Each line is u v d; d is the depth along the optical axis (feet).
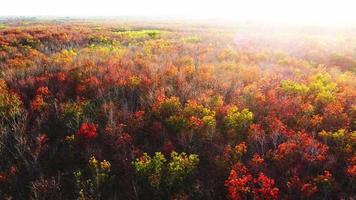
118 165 27.58
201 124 31.14
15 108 34.30
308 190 23.54
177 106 34.71
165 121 33.09
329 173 25.71
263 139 29.45
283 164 26.94
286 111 35.29
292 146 27.84
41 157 29.17
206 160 28.43
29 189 25.93
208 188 25.22
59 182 26.12
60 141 31.04
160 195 25.04
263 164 26.78
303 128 32.83
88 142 30.19
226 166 26.89
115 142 29.48
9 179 26.20
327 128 33.22
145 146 30.25
